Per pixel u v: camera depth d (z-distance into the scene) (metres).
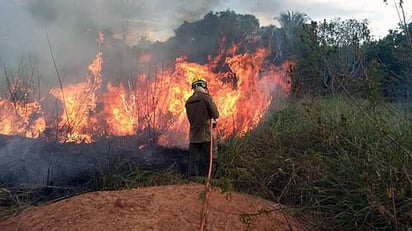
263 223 4.68
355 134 5.84
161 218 4.46
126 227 4.29
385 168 4.75
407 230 4.39
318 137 6.62
